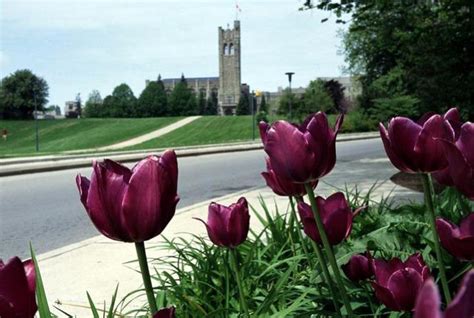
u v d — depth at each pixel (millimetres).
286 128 1289
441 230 1289
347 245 2451
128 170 1119
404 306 1391
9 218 9250
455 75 10531
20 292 864
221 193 11141
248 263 2930
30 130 79625
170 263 3312
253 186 12125
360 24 10656
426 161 1315
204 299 2709
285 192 1897
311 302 2359
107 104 127812
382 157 19250
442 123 1295
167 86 167875
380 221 2723
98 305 3986
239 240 1983
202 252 3398
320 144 1304
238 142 39375
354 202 4020
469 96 10484
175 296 2713
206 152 26312
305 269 3088
